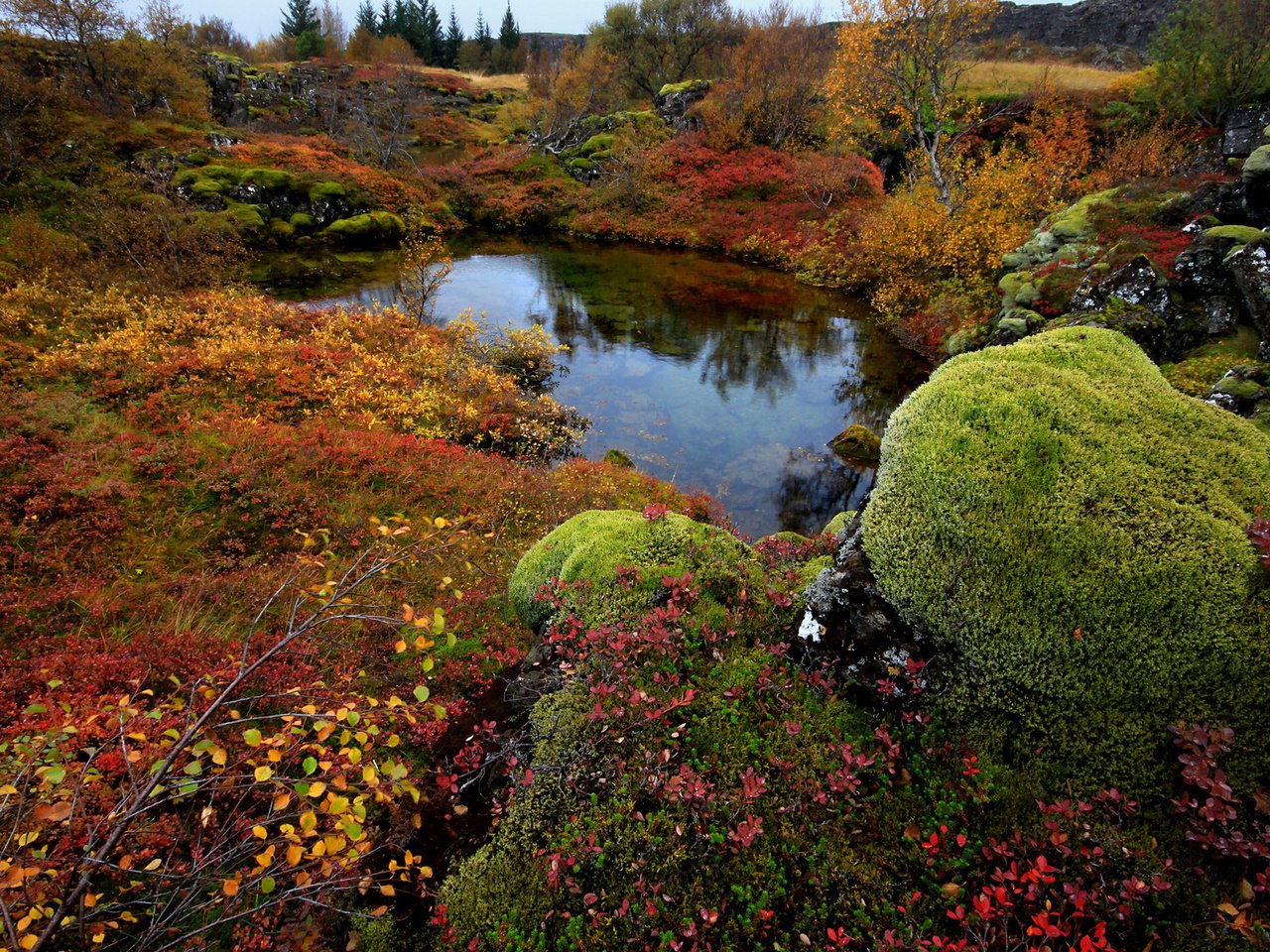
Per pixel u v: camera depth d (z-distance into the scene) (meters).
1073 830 3.18
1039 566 3.66
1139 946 2.82
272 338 15.55
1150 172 20.67
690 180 36.75
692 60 51.38
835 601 4.37
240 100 40.69
